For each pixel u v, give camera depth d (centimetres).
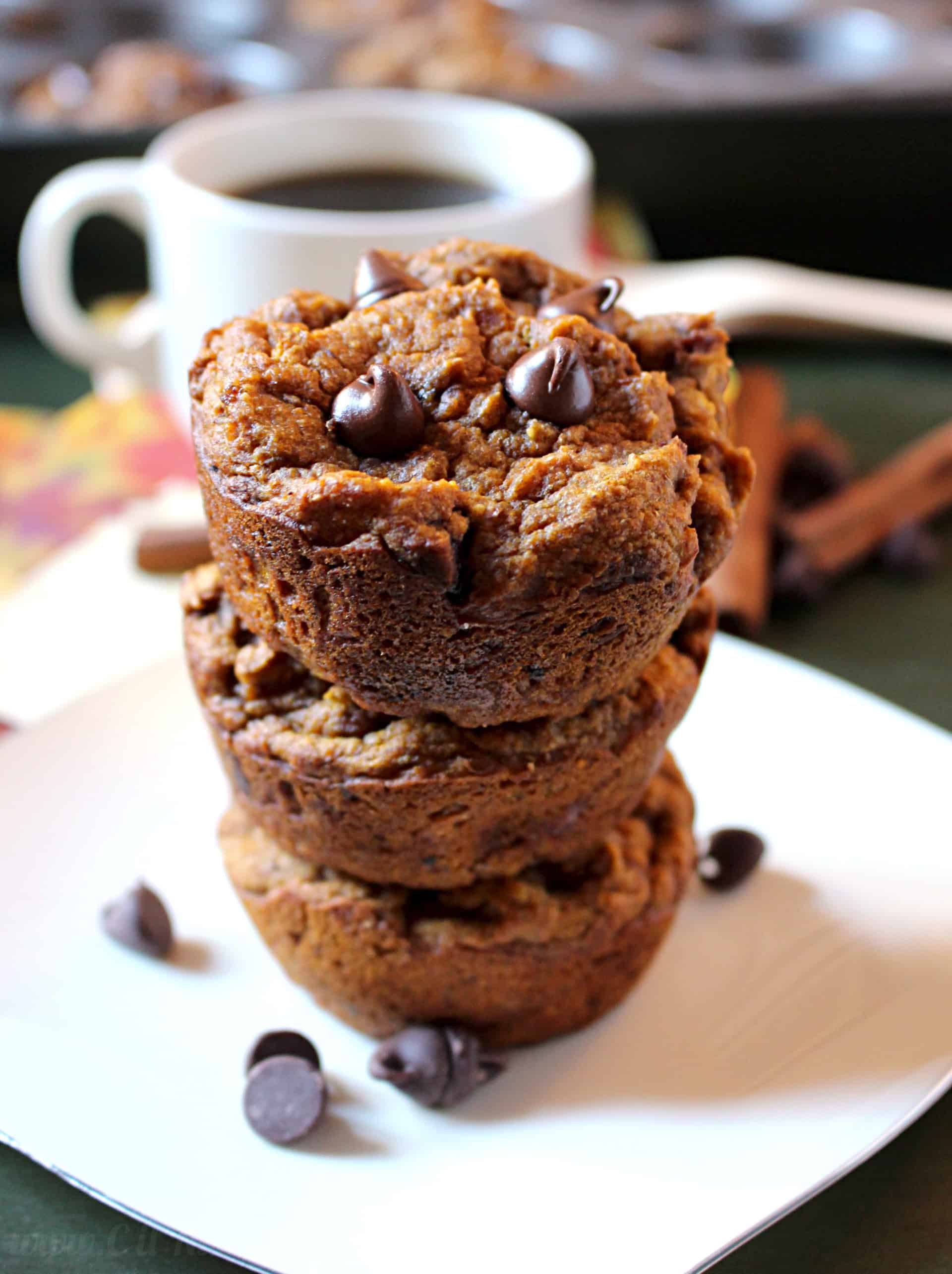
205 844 28
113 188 40
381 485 20
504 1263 21
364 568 20
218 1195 22
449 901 24
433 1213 22
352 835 23
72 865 27
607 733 23
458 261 23
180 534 35
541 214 36
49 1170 23
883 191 60
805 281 48
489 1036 25
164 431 44
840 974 25
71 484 41
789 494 40
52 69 64
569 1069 24
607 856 24
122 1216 23
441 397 22
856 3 70
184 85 60
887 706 30
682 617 23
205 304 37
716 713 30
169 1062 24
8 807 28
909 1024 24
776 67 68
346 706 23
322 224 35
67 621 34
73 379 49
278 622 22
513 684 22
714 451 23
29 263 41
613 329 23
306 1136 23
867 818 28
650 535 21
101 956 26
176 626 34
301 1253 21
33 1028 24
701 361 23
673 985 25
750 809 28
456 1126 23
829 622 37
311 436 21
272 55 66
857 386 49
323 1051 24
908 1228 22
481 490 21
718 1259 21
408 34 66
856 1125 22
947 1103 24
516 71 63
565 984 24
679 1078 24
